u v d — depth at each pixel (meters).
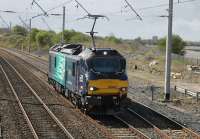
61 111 33.19
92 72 30.36
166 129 27.61
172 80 59.91
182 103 39.41
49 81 49.25
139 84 53.81
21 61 90.00
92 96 30.34
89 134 25.36
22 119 29.92
